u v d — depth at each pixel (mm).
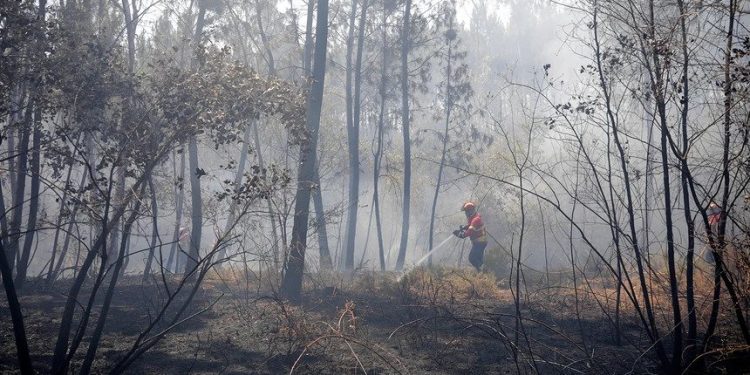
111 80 7637
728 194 6402
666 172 6754
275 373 7305
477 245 16484
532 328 9328
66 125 7363
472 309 10523
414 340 8578
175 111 7203
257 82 7672
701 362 6938
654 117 6844
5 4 7418
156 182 13469
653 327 6898
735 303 6395
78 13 12000
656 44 6484
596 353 7992
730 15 6410
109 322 9734
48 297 11812
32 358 7684
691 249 6734
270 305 10242
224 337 8789
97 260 16203
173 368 7438
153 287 13039
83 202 6887
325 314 10102
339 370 7406
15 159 12164
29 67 7750
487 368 7535
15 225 11352
